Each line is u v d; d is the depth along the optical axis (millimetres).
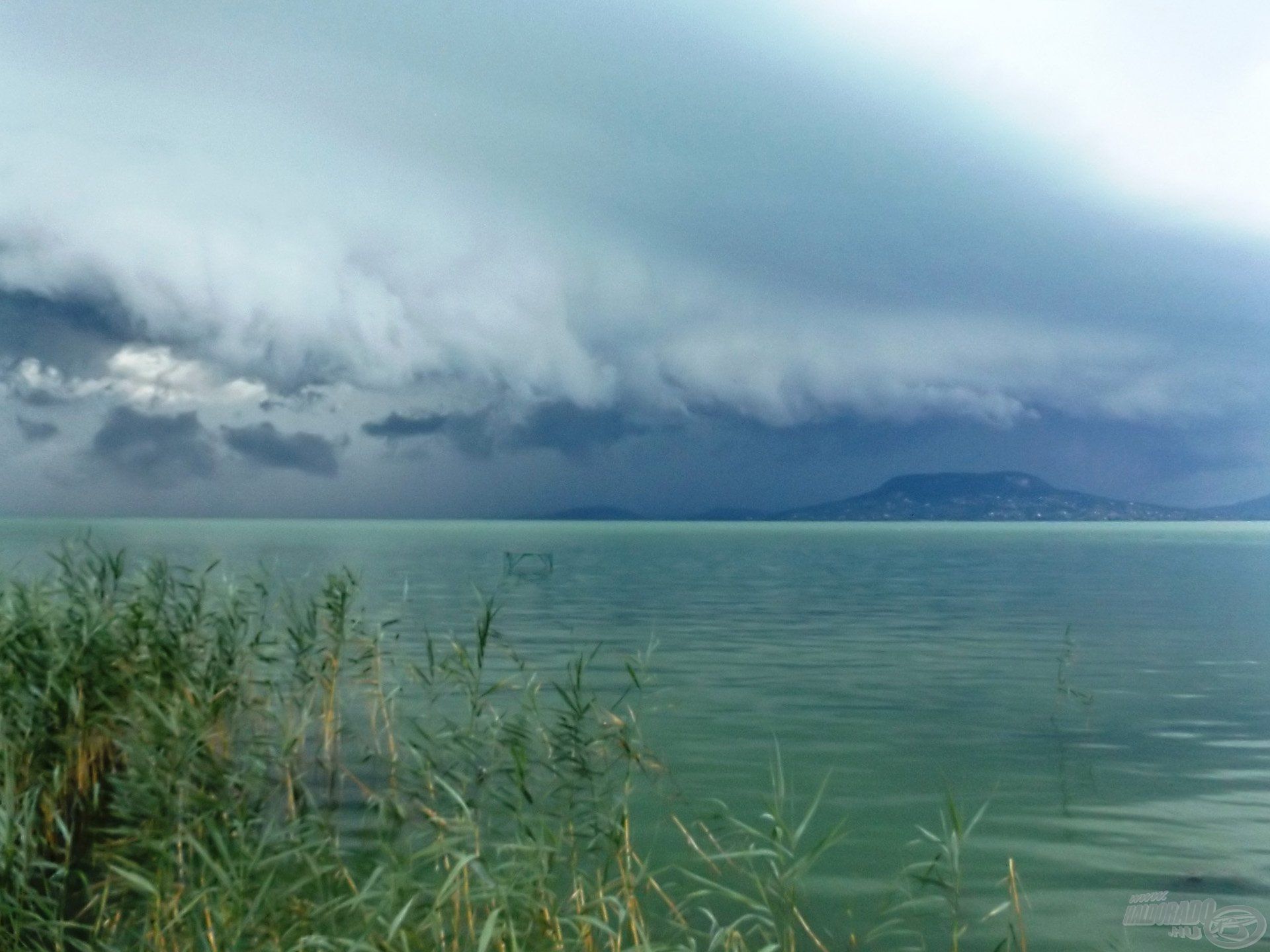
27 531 114875
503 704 15766
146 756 8625
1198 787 11695
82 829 9422
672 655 22844
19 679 9508
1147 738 14305
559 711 9930
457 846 8203
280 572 46938
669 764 12625
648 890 8273
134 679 10062
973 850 9453
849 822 10305
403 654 21172
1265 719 15773
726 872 8805
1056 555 89375
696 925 7676
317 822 8289
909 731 14750
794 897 7668
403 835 9234
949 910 8023
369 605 33562
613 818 8531
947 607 36250
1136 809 10812
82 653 10016
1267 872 8828
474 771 10383
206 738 8977
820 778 12008
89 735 9703
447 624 27828
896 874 8812
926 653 23516
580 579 51562
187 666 10625
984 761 12906
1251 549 102188
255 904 6555
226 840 8047
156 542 89688
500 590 42594
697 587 46625
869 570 63562
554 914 6902
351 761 12008
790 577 55281
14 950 6773
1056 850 9445
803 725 15109
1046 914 7934
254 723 11461
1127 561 76812
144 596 11289
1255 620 31438
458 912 6742
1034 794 11398
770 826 10047
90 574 11414
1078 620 31609
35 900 7020
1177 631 28484
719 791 11398
